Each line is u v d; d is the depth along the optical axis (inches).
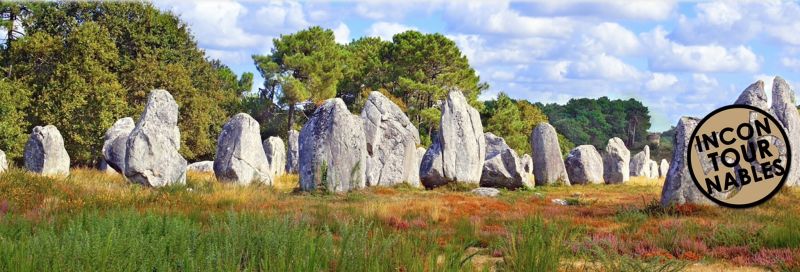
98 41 2130.9
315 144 1194.6
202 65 2869.1
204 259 412.5
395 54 2982.3
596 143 4803.2
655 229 720.3
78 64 2063.2
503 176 1449.3
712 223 748.0
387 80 3078.2
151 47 2522.1
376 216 770.2
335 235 633.6
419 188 1428.4
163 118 1191.6
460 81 2898.6
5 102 1863.9
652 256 581.6
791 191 1051.9
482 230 709.3
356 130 1224.8
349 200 1068.5
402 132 1487.5
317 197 1095.6
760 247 612.1
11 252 408.5
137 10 2455.7
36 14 2246.6
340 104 1224.2
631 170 2527.1
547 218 800.9
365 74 3147.1
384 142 1467.8
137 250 413.7
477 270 458.6
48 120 1990.7
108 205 800.3
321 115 1221.7
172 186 1027.3
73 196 859.4
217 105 2861.7
